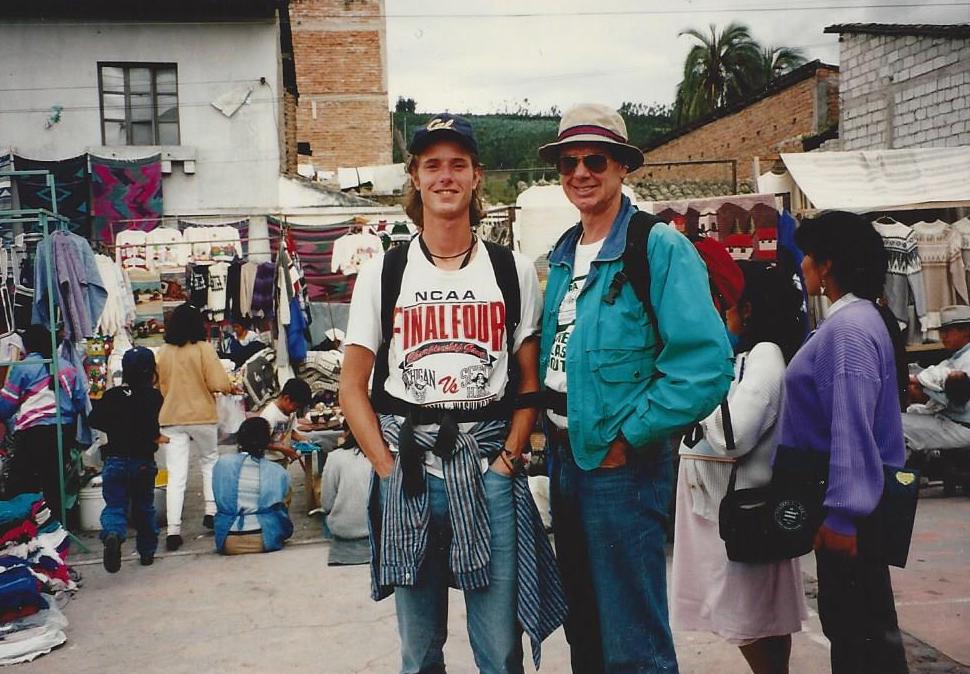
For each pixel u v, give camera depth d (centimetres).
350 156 2305
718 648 388
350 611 465
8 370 684
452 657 395
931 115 1223
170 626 450
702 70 3509
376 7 2305
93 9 1292
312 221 1329
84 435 662
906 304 881
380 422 263
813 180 909
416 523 251
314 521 695
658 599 256
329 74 2302
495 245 268
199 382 655
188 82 1324
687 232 878
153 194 1268
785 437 274
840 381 251
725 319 321
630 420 240
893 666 261
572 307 259
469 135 255
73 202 1230
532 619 253
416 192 278
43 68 1296
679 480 329
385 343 264
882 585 260
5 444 620
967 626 403
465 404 254
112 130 1316
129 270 1208
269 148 1338
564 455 262
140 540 575
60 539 524
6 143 1292
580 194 259
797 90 1892
